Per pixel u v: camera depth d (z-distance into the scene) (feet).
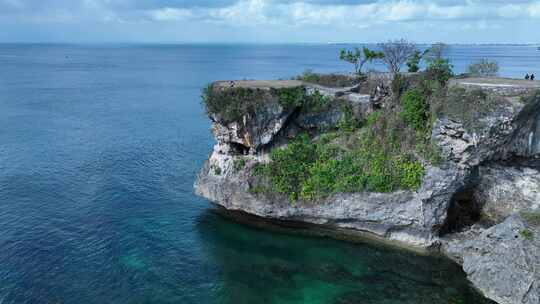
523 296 80.94
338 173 109.50
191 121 246.68
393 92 119.55
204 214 123.75
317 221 112.16
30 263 94.94
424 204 101.60
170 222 118.32
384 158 107.24
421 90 107.86
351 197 107.04
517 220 89.51
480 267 90.53
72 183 144.05
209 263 98.63
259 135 118.11
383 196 104.58
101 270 93.66
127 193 137.39
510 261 85.30
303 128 125.39
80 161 167.32
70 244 104.17
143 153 181.16
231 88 115.96
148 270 94.68
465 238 103.35
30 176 148.77
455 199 111.14
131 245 105.19
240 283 91.35
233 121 115.55
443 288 89.71
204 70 569.64
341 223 110.63
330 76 148.66
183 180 150.92
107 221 117.39
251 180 116.57
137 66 655.76
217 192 121.49
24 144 187.93
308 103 121.90
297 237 110.83
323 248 105.70
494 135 94.79
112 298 84.38
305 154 114.42
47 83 406.82
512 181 103.60
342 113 123.85
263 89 115.96
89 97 326.03
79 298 83.71
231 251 104.01
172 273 94.07
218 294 87.35
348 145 115.03
